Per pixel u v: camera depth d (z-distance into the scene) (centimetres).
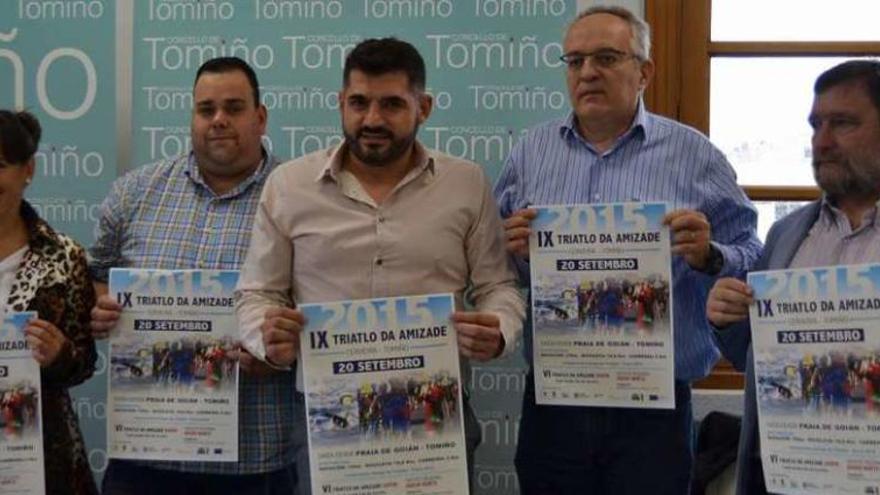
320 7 298
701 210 228
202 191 249
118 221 252
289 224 217
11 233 230
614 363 217
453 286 216
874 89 181
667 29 301
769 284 190
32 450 221
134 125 305
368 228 212
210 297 233
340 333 202
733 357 212
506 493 296
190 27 303
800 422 187
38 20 307
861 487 182
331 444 201
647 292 214
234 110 242
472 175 221
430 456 202
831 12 301
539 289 220
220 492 242
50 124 307
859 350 182
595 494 231
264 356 206
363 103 207
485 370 296
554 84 292
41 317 226
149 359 233
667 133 233
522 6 292
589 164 233
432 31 295
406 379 202
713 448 279
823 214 195
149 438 234
